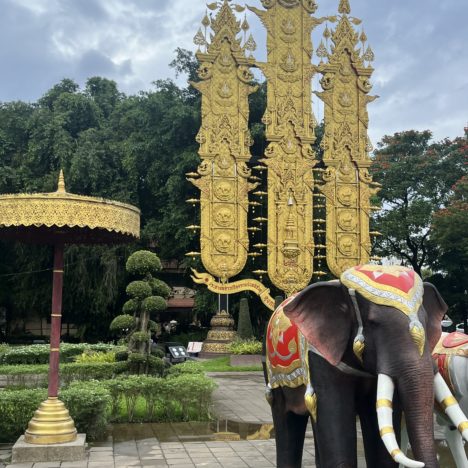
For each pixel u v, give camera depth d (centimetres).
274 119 2050
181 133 2666
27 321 3478
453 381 584
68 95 3347
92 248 2841
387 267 394
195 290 2839
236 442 859
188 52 2981
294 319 405
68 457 741
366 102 2147
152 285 1252
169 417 1024
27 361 1658
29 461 730
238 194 1973
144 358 1194
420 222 3036
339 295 395
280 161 2034
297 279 1986
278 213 2006
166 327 3275
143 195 3083
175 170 2595
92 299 2911
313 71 2103
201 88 2000
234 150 1986
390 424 328
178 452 793
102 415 891
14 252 3091
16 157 3186
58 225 727
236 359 1959
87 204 743
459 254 2955
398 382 336
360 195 2106
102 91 3872
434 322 394
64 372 1267
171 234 2744
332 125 2117
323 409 394
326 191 2078
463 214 2708
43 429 753
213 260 1923
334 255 2055
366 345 363
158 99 2750
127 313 1363
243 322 2236
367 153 2127
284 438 502
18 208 726
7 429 852
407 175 3244
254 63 2039
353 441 388
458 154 3203
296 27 2108
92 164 2888
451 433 555
